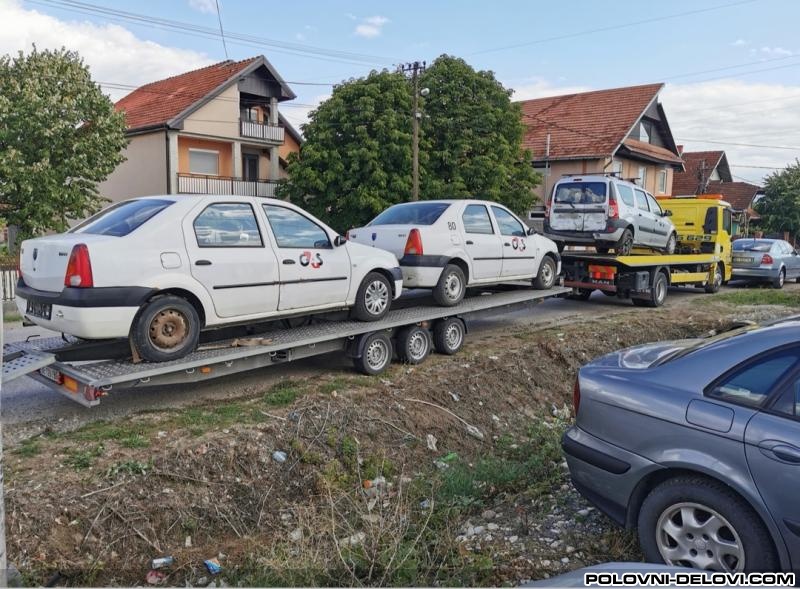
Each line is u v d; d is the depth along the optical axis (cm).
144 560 411
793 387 333
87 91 2103
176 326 561
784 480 317
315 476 518
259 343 627
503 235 949
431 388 702
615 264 1332
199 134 2870
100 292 512
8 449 486
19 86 1994
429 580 387
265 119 3328
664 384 375
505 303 930
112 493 433
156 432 520
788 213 4809
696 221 1733
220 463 490
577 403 417
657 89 3494
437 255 823
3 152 1950
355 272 720
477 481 532
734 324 458
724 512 336
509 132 2733
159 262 546
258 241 629
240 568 407
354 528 454
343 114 2561
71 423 552
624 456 378
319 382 689
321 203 2630
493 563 403
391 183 2520
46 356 522
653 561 364
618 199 1348
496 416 713
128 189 2991
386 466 550
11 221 2009
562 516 472
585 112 3541
